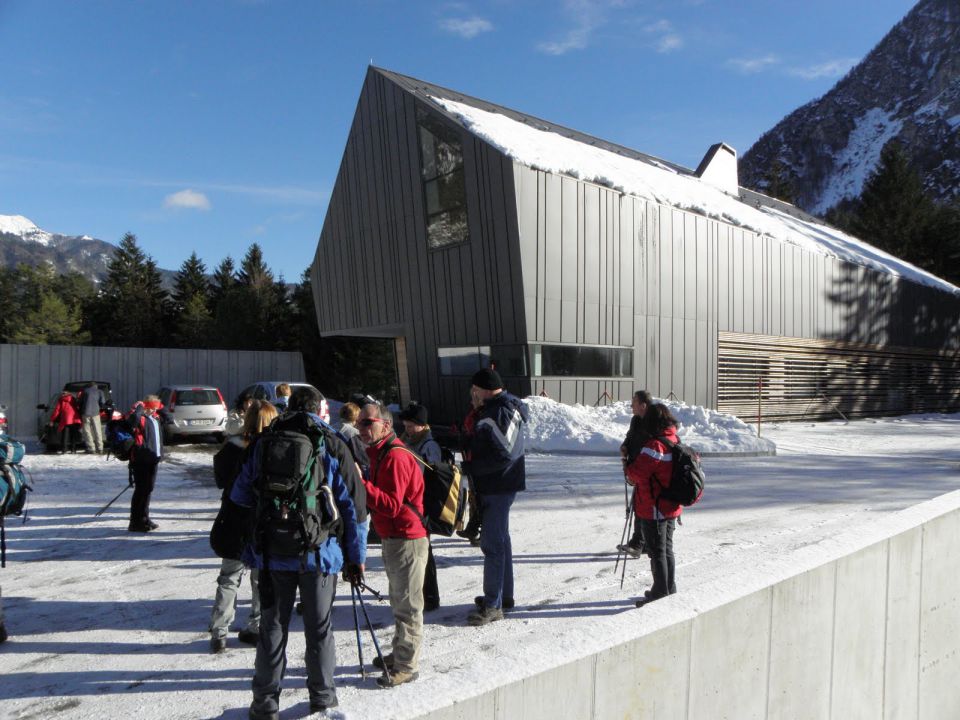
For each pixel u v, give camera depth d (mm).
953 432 22375
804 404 27156
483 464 4992
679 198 22672
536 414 16469
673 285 21875
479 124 19438
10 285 73938
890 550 3732
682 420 17062
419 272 21328
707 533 7828
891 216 66312
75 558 6711
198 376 25453
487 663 2084
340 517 3555
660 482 5172
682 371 22234
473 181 18812
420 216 21031
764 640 2936
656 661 2459
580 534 7875
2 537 4691
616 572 6422
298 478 3332
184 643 4711
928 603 4105
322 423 3609
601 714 2283
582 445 14977
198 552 6945
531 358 18000
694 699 2619
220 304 47906
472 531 5191
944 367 36406
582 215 19156
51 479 11148
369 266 23766
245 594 5805
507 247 18031
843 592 3396
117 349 23703
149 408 7824
